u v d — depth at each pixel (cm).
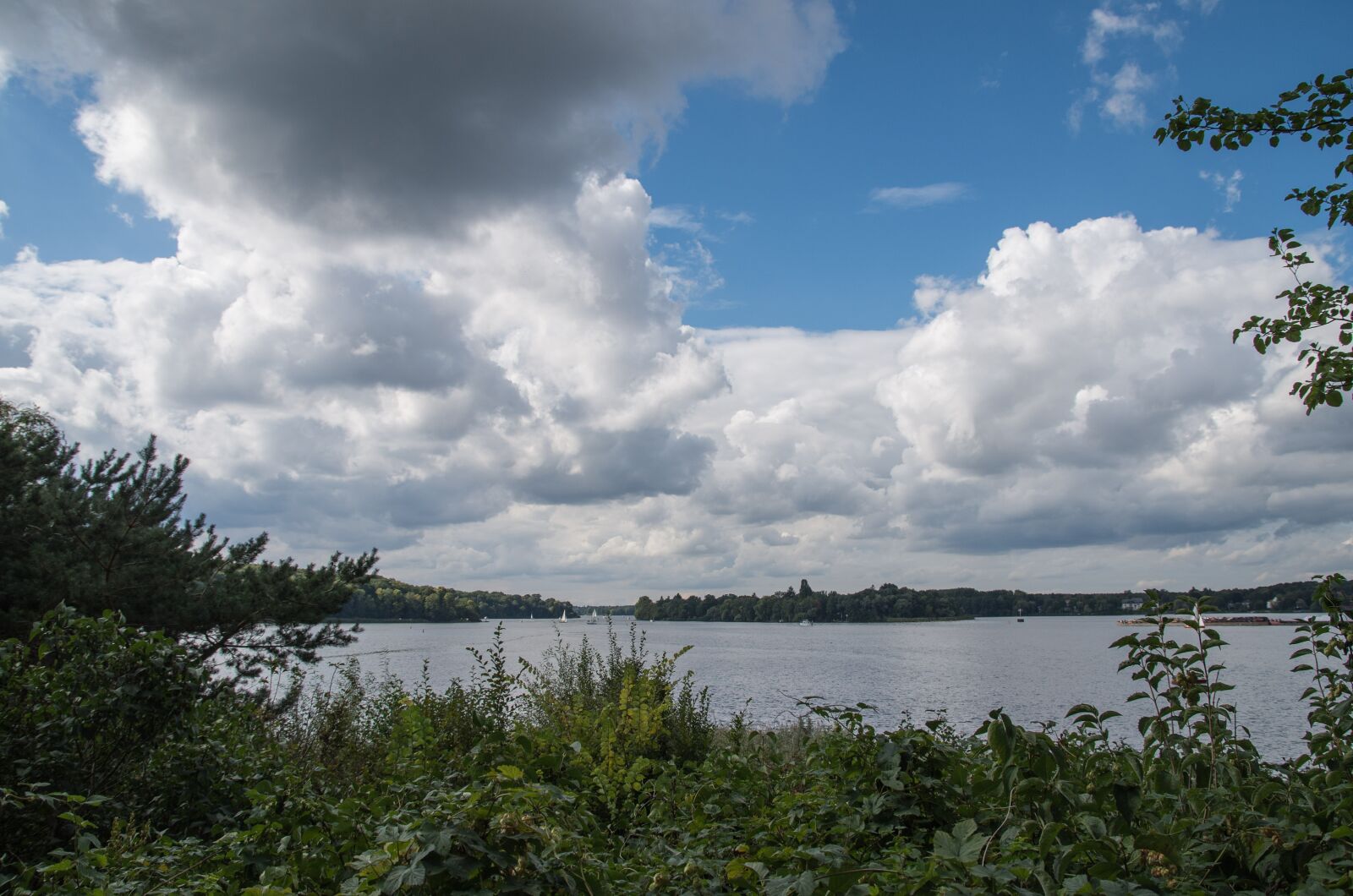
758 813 468
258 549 1522
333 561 1507
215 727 643
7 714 546
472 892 255
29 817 501
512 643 4888
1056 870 278
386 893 246
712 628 15050
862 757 437
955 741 535
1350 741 384
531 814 293
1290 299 646
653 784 566
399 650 4381
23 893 382
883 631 12412
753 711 2145
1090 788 339
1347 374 594
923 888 278
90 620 614
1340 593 449
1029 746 347
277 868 333
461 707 847
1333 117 573
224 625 1373
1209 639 400
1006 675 3381
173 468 1423
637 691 871
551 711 900
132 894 369
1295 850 308
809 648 6844
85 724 571
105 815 545
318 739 877
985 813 370
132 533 1266
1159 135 622
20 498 1250
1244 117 588
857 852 370
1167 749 391
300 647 1441
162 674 601
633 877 343
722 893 313
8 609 1167
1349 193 603
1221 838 330
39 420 2053
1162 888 274
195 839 438
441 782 444
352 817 378
